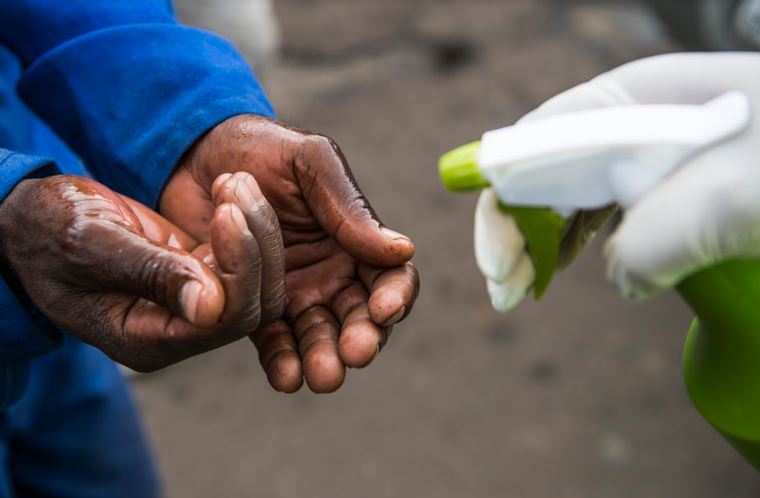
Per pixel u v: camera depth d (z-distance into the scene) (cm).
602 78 66
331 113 207
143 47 83
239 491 141
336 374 73
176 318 69
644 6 229
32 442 100
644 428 146
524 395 151
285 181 77
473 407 150
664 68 65
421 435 146
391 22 229
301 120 205
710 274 65
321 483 141
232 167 79
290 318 76
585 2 233
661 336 159
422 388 153
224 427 150
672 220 62
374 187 190
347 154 197
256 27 143
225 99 81
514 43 223
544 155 64
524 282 70
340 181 76
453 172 66
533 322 162
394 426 148
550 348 158
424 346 159
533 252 68
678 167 63
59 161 91
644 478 139
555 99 67
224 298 66
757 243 62
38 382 97
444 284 169
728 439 69
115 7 85
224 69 83
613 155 64
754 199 62
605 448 143
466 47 223
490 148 65
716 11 189
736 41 189
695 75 65
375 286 75
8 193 72
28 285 71
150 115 82
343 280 76
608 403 149
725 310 66
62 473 103
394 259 74
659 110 63
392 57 220
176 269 66
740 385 67
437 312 164
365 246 75
